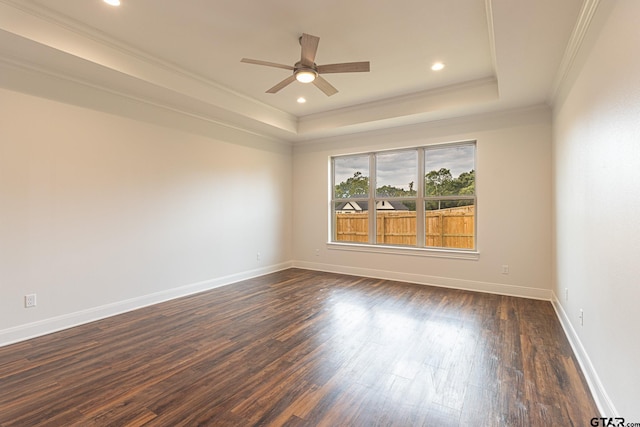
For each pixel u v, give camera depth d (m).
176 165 4.28
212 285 4.77
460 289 4.71
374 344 2.85
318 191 6.14
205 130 4.67
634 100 1.47
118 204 3.65
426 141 4.98
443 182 5.03
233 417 1.86
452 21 2.71
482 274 4.59
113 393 2.10
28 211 2.97
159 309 3.80
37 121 3.02
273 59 3.44
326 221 6.05
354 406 1.96
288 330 3.17
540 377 2.29
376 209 5.66
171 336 3.02
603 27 1.92
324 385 2.20
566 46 2.59
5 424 1.79
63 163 3.20
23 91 2.93
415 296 4.35
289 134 5.65
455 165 4.93
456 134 4.74
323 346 2.81
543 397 2.05
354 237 5.92
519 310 3.75
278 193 6.07
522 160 4.29
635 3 1.46
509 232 4.39
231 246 5.10
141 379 2.27
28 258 2.97
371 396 2.07
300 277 5.52
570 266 2.95
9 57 2.79
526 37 2.47
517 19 2.24
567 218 3.08
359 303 4.04
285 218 6.26
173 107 4.15
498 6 2.11
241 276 5.28
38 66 2.96
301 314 3.63
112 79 3.30
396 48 3.18
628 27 1.55
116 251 3.64
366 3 2.48
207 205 4.71
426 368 2.42
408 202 5.35
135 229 3.82
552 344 2.83
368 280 5.29
